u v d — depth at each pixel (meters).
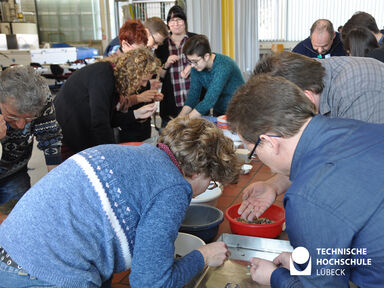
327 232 0.81
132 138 2.97
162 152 1.03
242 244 1.29
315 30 3.09
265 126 0.92
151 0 4.87
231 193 1.73
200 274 1.13
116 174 0.95
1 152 1.82
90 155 0.99
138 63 2.05
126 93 2.13
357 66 1.42
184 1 4.87
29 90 1.50
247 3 7.25
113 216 0.93
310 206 0.83
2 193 2.07
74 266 0.92
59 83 6.24
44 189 0.96
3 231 0.97
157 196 0.94
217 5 5.75
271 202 1.43
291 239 0.90
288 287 0.91
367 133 0.90
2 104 1.53
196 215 1.43
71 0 7.62
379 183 0.81
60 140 2.05
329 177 0.84
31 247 0.91
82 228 0.92
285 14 9.72
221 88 2.86
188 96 3.17
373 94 1.38
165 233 0.92
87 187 0.94
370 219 0.79
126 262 1.01
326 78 1.45
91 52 6.67
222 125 2.43
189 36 3.55
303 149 0.91
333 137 0.90
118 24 6.38
